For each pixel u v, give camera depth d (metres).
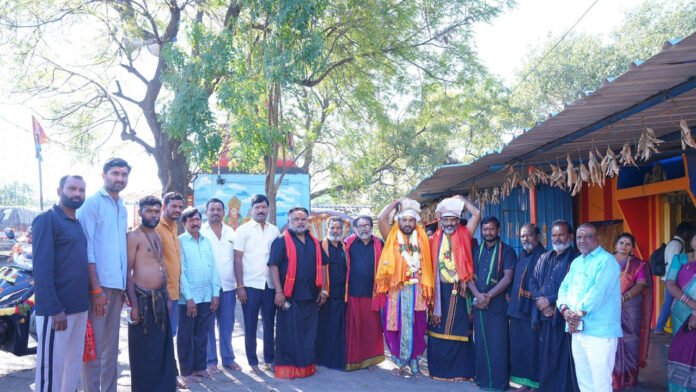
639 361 6.50
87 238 5.21
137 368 5.67
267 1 11.23
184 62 12.38
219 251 7.39
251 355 7.33
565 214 11.62
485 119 21.12
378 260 7.47
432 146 20.70
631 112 5.14
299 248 7.13
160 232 6.42
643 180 9.75
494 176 10.48
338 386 6.72
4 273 7.10
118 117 16.41
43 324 4.76
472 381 6.90
